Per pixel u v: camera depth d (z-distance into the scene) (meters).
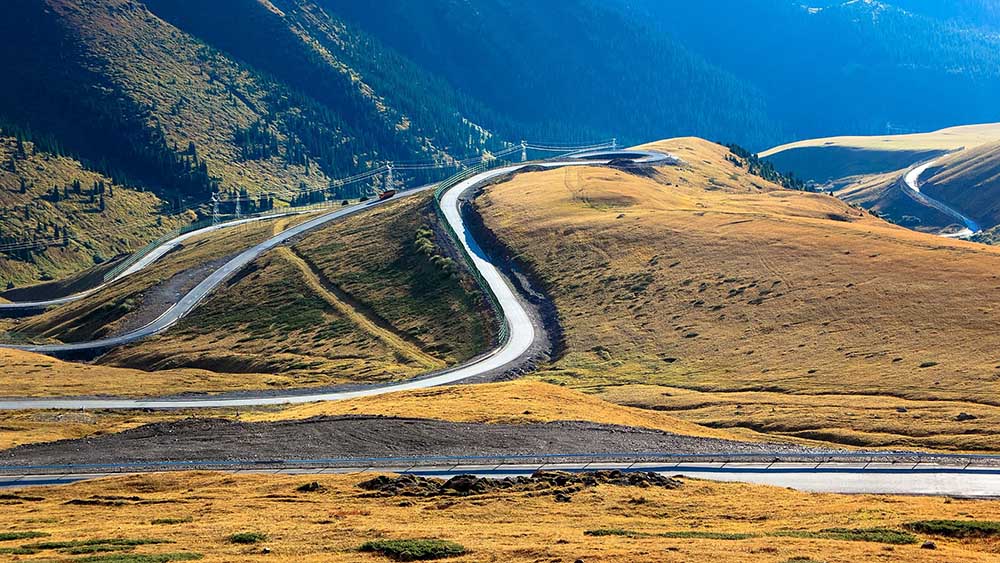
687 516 81.75
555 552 64.56
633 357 193.12
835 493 93.12
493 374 193.12
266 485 96.38
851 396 155.00
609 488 91.50
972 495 91.56
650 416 140.25
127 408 175.50
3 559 66.00
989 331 170.12
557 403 138.62
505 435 117.81
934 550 65.44
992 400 143.88
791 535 71.81
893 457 106.94
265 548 68.50
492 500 87.06
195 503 89.50
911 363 163.38
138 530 76.81
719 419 150.12
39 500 94.38
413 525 77.56
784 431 142.38
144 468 108.69
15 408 175.12
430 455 109.69
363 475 99.69
